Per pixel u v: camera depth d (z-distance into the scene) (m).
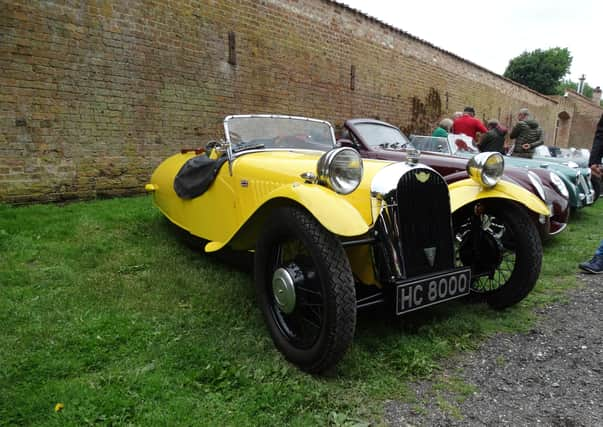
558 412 1.90
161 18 6.11
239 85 7.26
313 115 8.73
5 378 1.95
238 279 3.29
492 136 7.07
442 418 1.85
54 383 1.94
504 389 2.08
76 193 5.53
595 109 26.06
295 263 2.28
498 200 2.96
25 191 5.09
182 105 6.51
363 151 5.18
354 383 2.07
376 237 2.29
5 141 4.89
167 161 4.62
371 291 2.70
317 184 2.28
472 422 1.83
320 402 1.90
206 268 3.53
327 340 2.00
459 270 2.44
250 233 2.70
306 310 2.29
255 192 2.85
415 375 2.18
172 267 3.50
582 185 6.39
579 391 2.07
